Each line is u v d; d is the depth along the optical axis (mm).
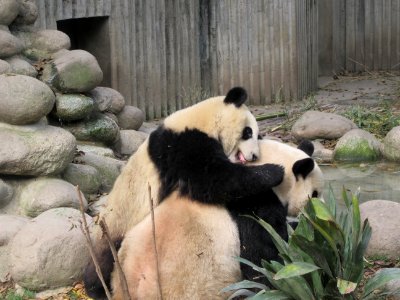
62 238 6547
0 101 7625
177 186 5574
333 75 17234
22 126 7719
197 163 5551
